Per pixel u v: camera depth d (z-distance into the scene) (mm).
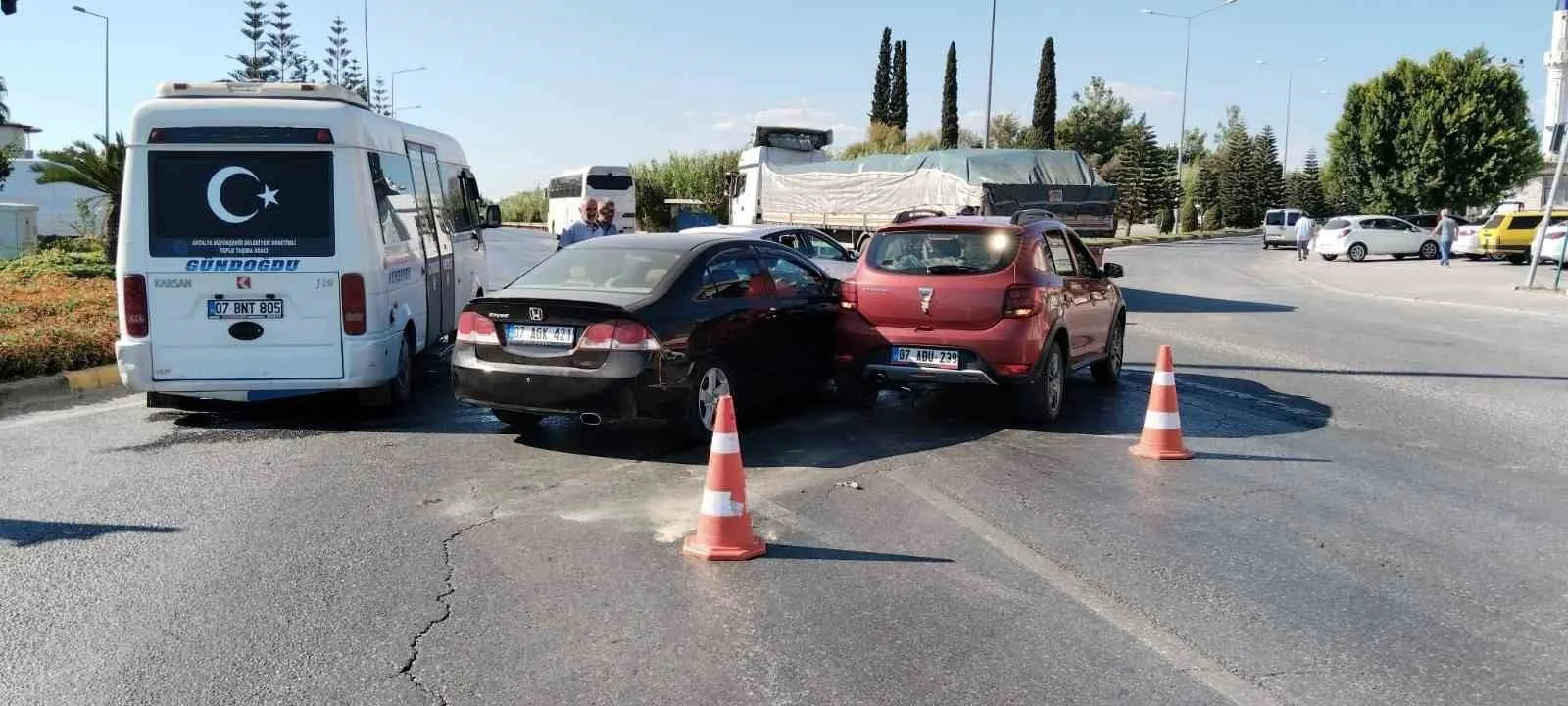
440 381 10141
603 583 4777
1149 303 19688
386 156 8922
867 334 8250
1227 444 7648
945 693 3711
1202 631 4254
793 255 8953
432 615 4406
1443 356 12352
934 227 8281
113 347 10336
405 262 9234
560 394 7059
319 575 4871
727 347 7699
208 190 7879
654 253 7859
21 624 4293
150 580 4785
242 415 8570
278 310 8008
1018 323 7828
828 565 5031
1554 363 11789
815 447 7473
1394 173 48875
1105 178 70938
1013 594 4652
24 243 21781
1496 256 34281
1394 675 3869
